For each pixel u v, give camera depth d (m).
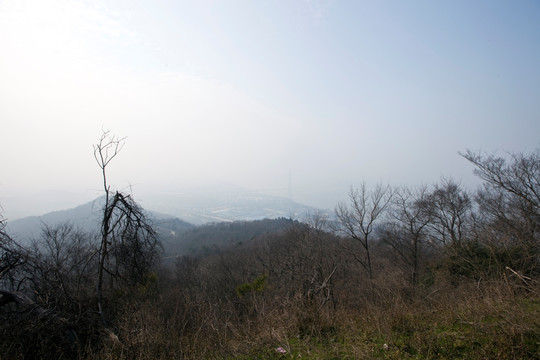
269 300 8.84
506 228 10.72
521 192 12.71
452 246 14.87
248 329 5.80
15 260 7.22
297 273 14.36
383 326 5.09
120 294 9.16
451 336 4.46
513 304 5.15
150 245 9.05
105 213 8.22
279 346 4.95
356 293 13.76
